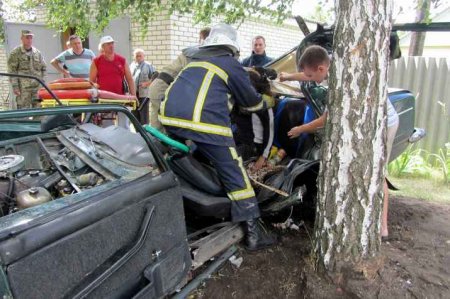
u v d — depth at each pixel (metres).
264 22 9.62
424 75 5.69
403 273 2.57
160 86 4.34
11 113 1.54
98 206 1.70
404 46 11.45
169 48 7.58
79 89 4.15
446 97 5.57
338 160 2.34
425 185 4.86
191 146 2.90
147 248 1.92
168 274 2.05
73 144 2.50
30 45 6.61
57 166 2.20
